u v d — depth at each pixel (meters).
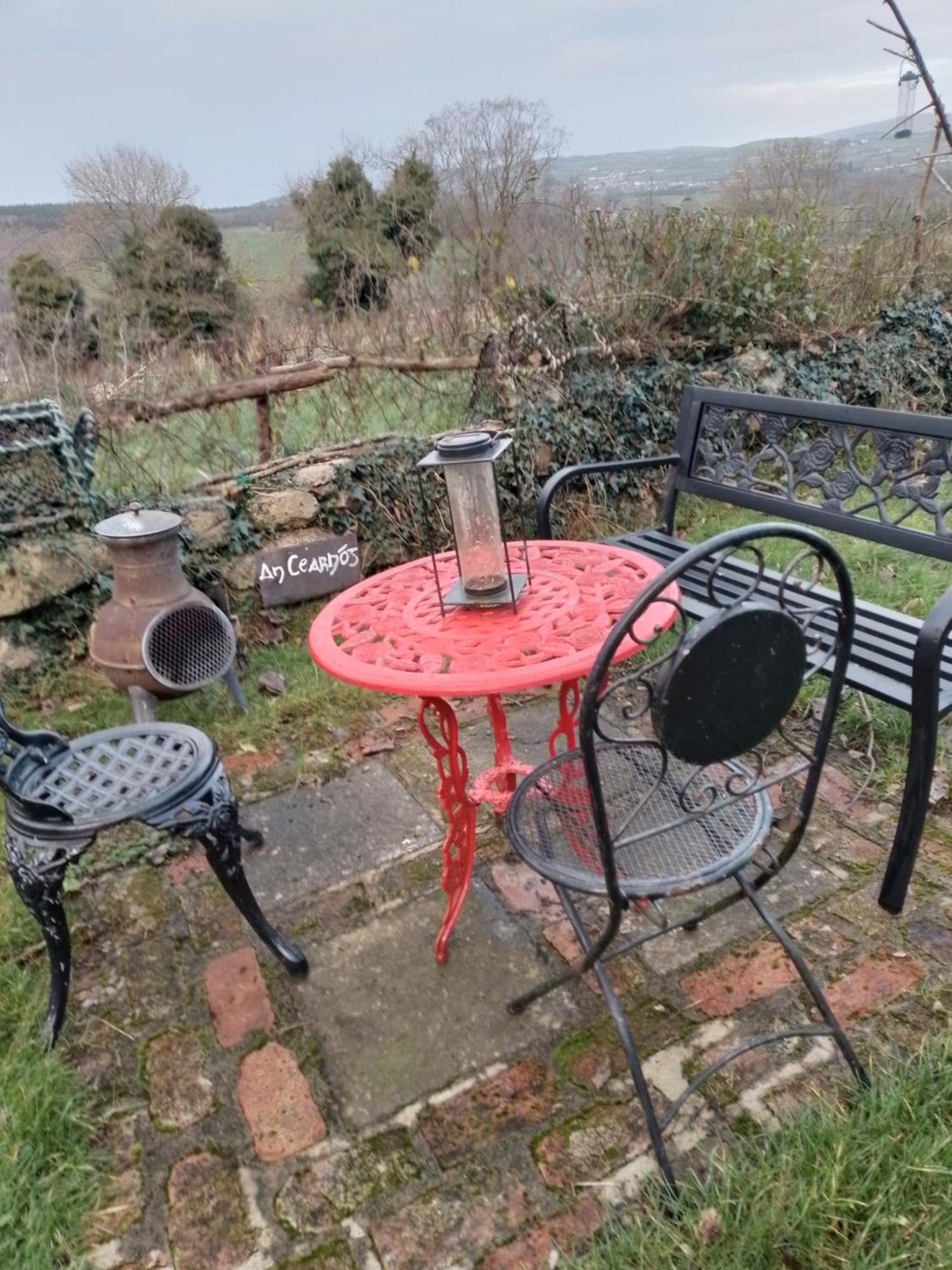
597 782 1.24
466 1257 1.39
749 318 4.77
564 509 4.20
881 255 5.37
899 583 3.45
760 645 1.21
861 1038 1.67
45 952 2.09
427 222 5.62
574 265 4.49
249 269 7.43
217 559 3.45
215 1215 1.49
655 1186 1.44
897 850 1.88
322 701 3.10
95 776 1.89
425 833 2.43
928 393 5.45
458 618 1.86
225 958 2.04
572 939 2.00
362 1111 1.64
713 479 3.05
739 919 1.99
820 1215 1.36
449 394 4.10
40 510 3.16
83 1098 1.71
